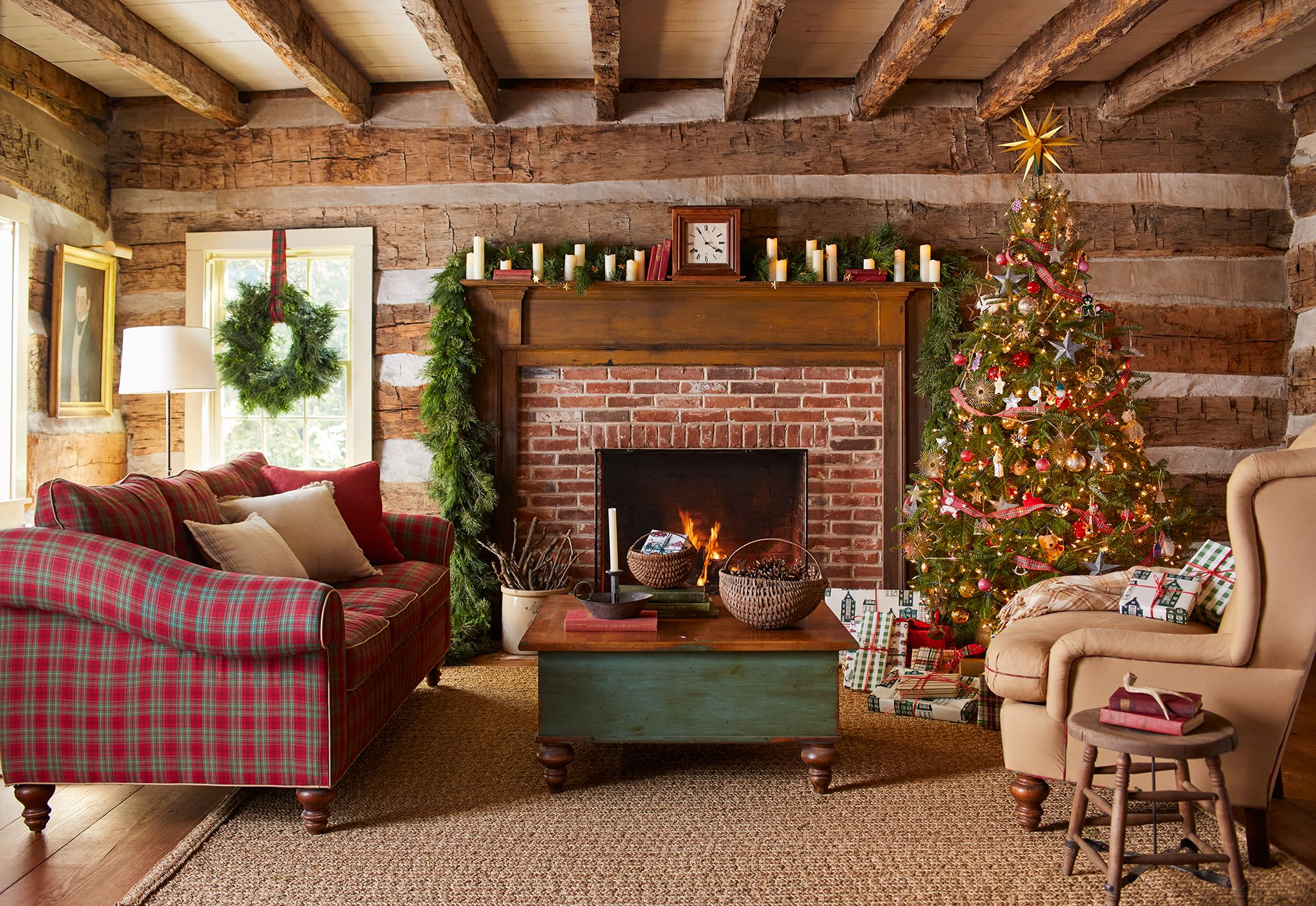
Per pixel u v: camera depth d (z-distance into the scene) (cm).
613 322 455
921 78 465
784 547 473
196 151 470
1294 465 203
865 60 440
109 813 258
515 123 464
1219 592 245
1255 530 209
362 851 230
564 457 461
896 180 465
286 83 459
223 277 479
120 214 471
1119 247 469
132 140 471
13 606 239
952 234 464
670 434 459
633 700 267
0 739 240
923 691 349
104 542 238
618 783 277
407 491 466
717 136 464
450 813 254
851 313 455
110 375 463
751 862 223
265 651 230
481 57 418
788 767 290
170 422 471
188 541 282
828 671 268
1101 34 359
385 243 465
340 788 272
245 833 241
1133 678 200
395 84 466
